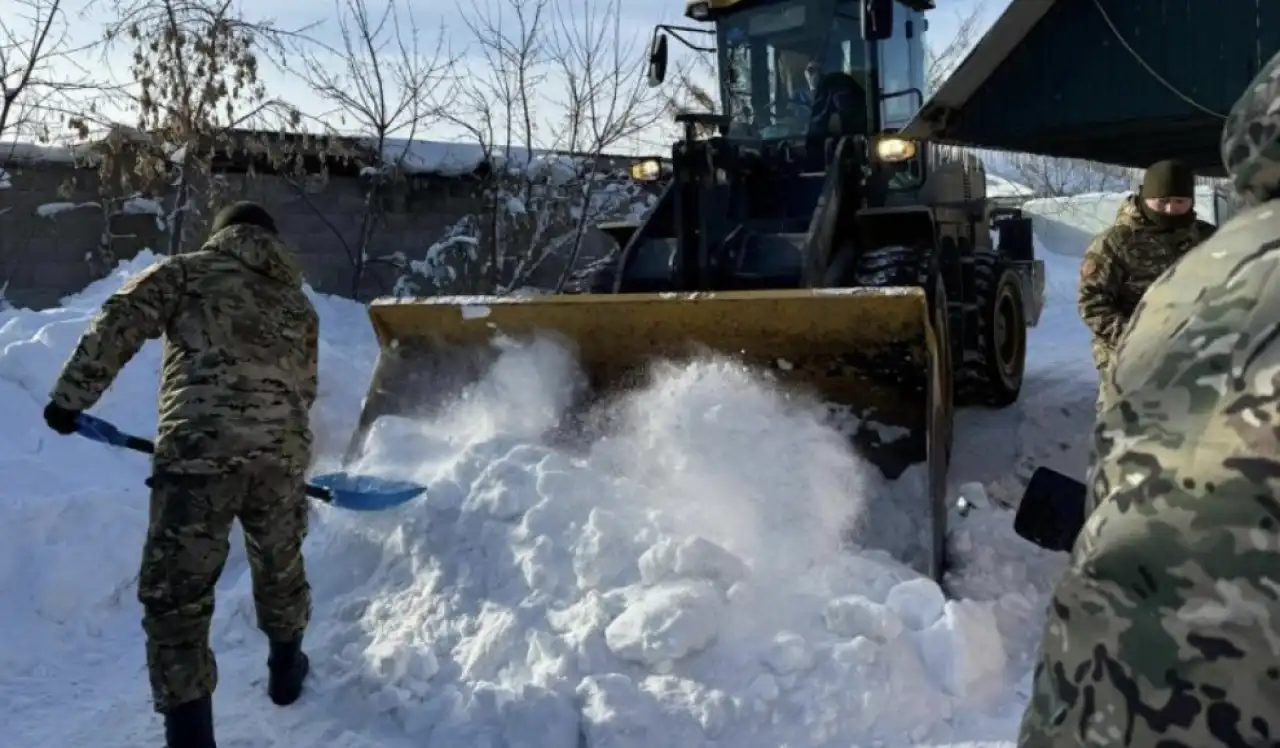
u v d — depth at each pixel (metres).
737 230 5.72
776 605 3.46
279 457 3.10
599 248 11.77
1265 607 0.96
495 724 3.10
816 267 5.26
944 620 3.32
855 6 6.46
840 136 6.38
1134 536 1.04
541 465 3.97
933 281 5.13
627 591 3.48
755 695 3.12
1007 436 5.90
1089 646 1.07
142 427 5.42
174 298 3.06
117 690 3.48
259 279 3.19
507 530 3.82
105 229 9.32
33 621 3.82
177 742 2.87
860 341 4.27
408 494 3.74
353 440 4.73
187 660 2.88
